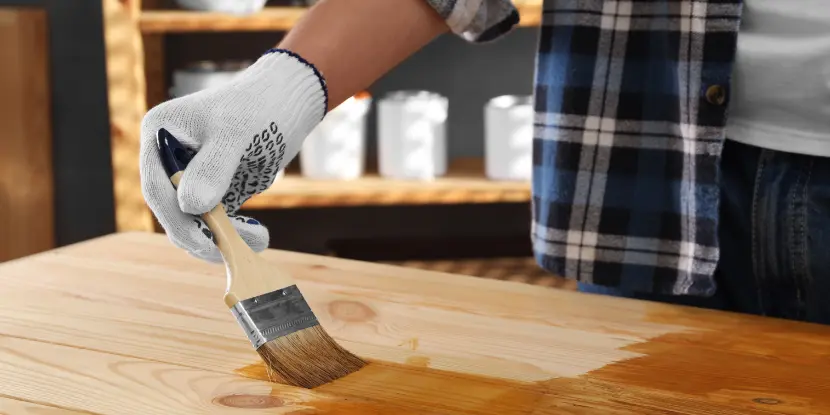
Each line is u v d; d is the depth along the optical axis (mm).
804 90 1031
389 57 1045
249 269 873
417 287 1119
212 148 889
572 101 1146
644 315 1042
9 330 968
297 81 959
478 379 875
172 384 851
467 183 2270
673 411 820
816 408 830
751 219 1097
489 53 2598
